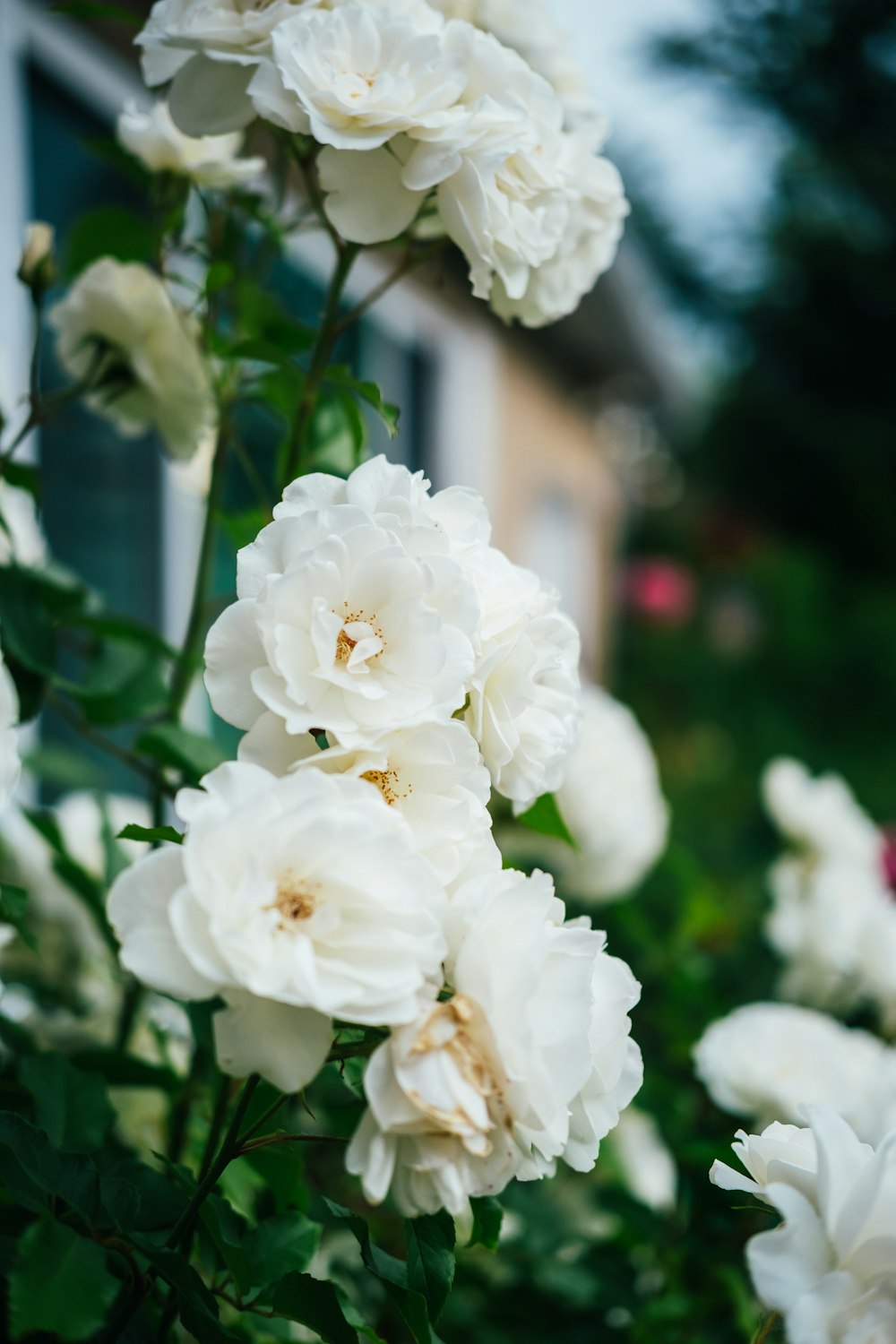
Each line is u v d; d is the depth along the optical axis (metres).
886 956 0.86
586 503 4.00
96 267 0.65
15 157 1.15
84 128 1.33
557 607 0.48
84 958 0.76
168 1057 0.67
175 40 0.50
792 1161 0.43
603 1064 0.43
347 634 0.42
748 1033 0.70
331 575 0.41
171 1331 0.50
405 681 0.42
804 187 6.57
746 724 5.56
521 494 2.99
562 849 0.96
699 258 7.25
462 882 0.42
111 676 0.71
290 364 0.58
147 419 0.70
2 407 0.71
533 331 2.68
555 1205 0.81
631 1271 0.74
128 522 1.50
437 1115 0.37
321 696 0.41
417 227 0.61
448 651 0.42
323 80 0.48
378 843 0.38
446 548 0.43
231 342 0.67
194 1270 0.41
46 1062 0.55
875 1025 0.91
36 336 0.63
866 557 7.05
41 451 1.36
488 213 0.49
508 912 0.40
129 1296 0.46
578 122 0.59
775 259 6.75
